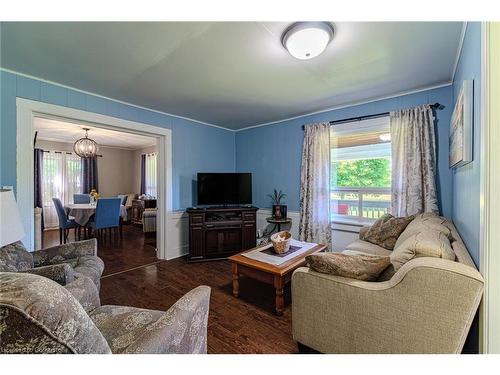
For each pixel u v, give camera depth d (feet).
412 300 3.77
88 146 15.29
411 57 6.61
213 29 5.31
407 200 8.98
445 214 8.50
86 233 17.46
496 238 3.31
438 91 8.61
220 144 14.84
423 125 8.71
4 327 1.76
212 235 11.96
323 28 5.09
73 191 20.90
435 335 3.61
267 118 13.03
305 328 4.92
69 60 6.66
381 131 10.11
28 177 7.52
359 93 9.36
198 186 12.65
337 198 11.61
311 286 4.81
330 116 11.48
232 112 11.84
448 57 6.59
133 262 11.43
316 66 7.14
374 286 4.17
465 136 4.59
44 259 6.00
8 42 5.75
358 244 8.55
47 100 7.93
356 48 6.15
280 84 8.48
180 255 12.48
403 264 4.26
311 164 11.74
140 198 21.56
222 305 7.24
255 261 7.29
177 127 12.41
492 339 3.34
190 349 3.59
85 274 5.22
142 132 11.00
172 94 9.32
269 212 14.07
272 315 6.69
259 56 6.53
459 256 4.17
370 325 4.16
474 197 4.34
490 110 3.31
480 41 3.84
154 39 5.69
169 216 12.01
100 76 7.68
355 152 10.89
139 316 4.19
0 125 7.04
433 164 8.55
